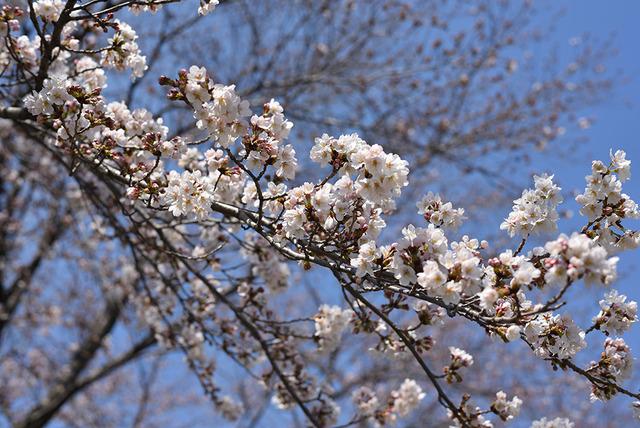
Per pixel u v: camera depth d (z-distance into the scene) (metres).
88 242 8.84
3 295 10.29
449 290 2.91
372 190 3.08
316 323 4.90
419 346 3.91
